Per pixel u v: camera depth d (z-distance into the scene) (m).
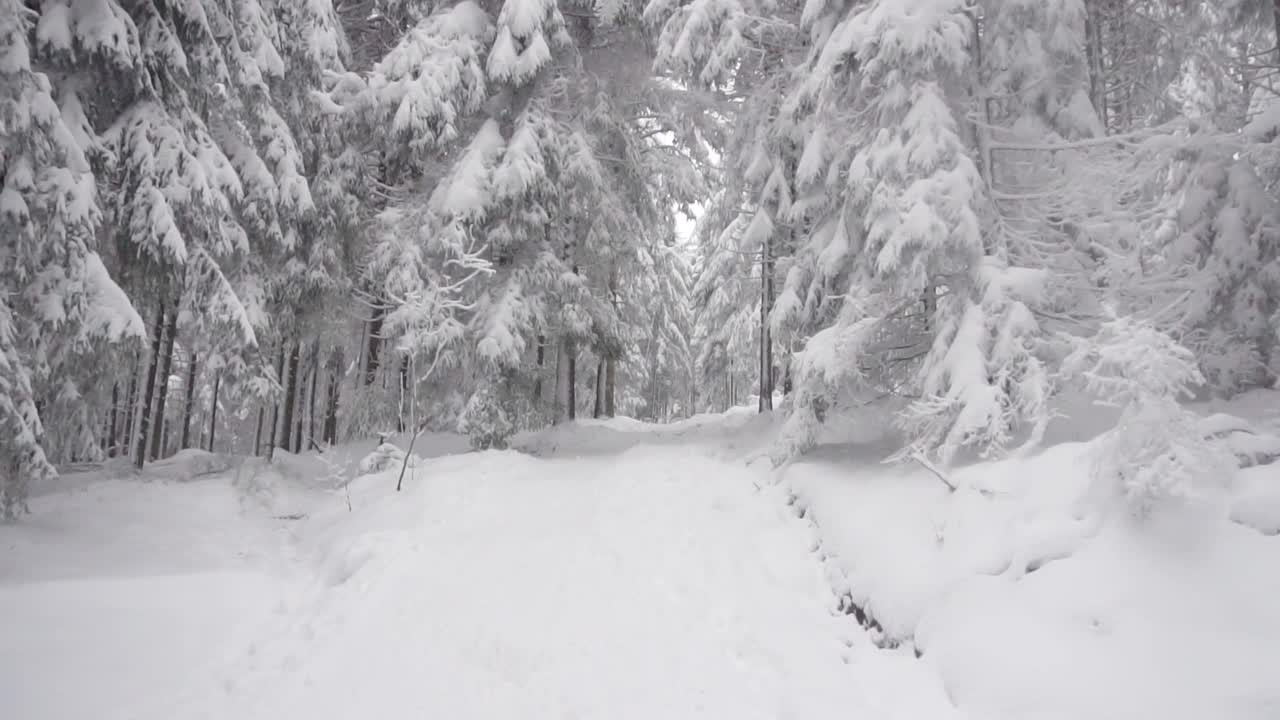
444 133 12.45
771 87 11.93
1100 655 4.17
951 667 4.73
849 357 7.92
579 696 5.26
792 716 4.80
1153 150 7.27
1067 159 7.84
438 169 13.66
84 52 7.88
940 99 7.33
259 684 5.52
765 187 11.79
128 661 5.61
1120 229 7.43
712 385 30.03
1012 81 8.08
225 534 8.97
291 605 7.12
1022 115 8.09
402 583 7.25
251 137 11.97
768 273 13.13
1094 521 5.04
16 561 6.92
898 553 6.13
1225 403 6.70
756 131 12.26
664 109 15.06
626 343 15.91
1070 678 4.12
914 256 7.22
